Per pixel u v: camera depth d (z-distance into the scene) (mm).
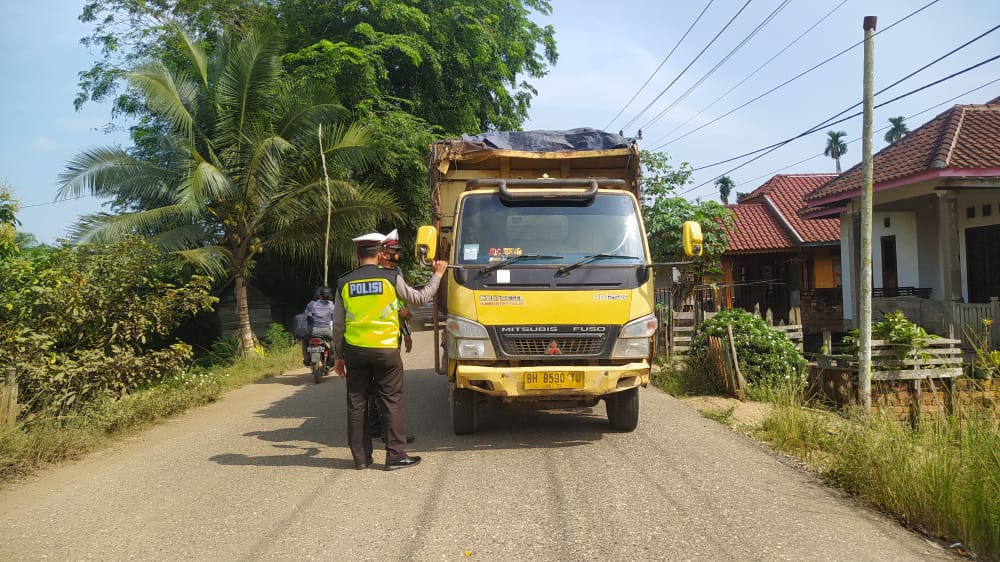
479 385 5797
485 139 7758
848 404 7777
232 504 4551
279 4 20859
